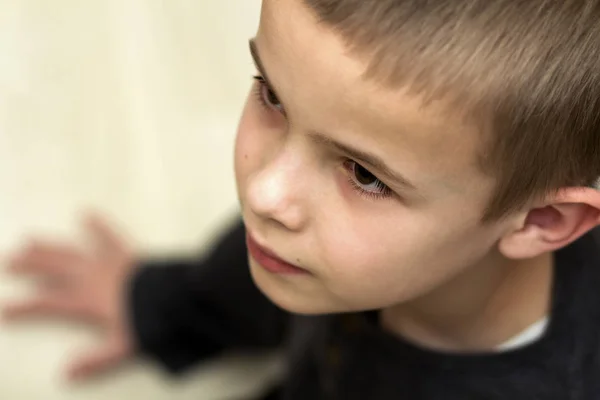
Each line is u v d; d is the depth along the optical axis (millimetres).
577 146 643
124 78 1088
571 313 717
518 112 615
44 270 1023
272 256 680
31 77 1068
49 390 993
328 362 798
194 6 1115
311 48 606
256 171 658
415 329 744
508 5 604
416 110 604
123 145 1072
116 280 1014
